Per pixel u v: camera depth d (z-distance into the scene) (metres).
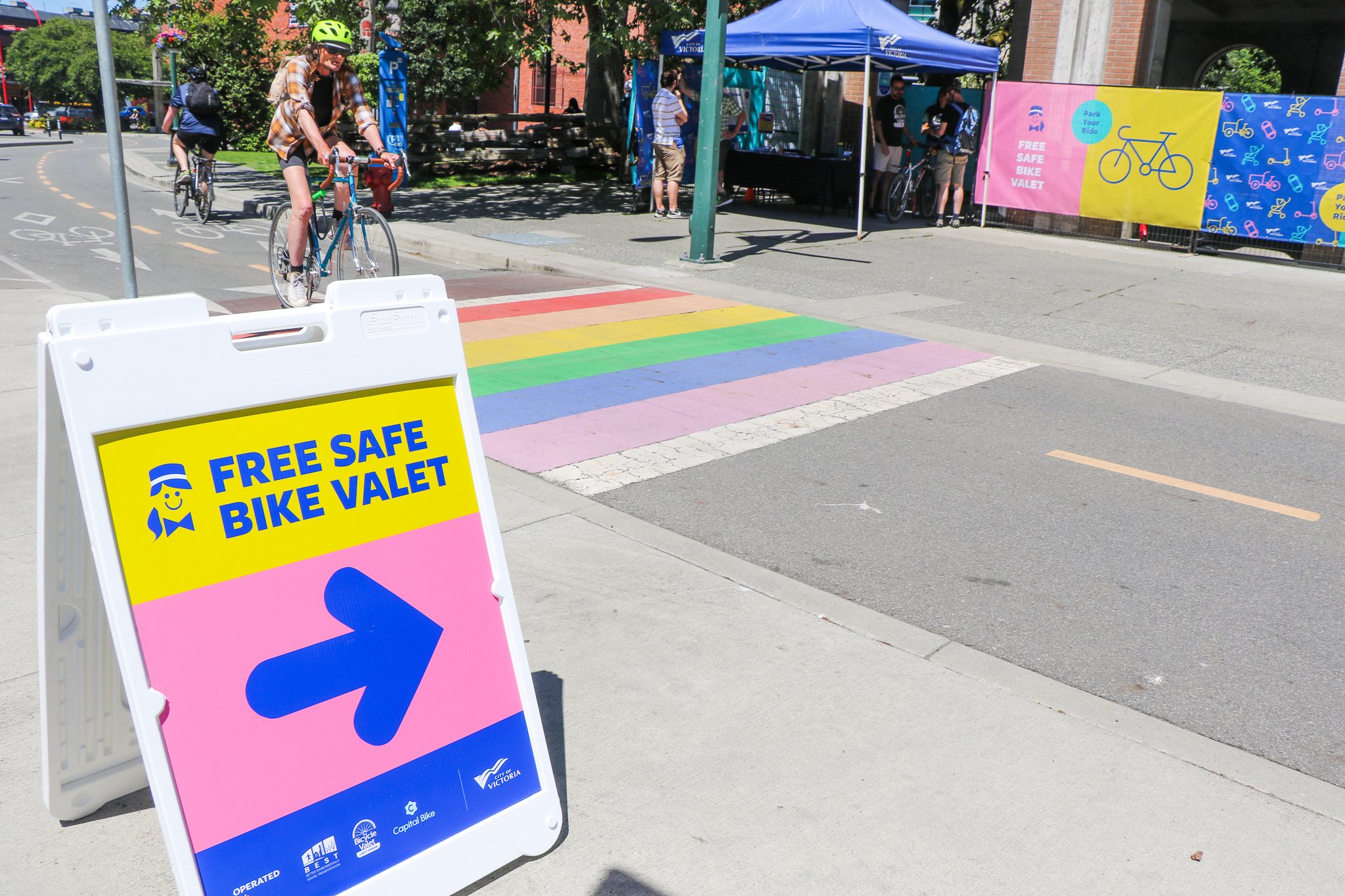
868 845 2.62
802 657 3.52
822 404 6.47
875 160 15.32
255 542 2.18
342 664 2.28
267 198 16.75
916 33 13.09
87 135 51.12
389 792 2.31
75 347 1.96
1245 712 3.31
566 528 4.47
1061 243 13.84
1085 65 14.76
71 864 2.46
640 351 7.55
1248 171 12.54
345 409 2.33
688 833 2.64
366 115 7.71
